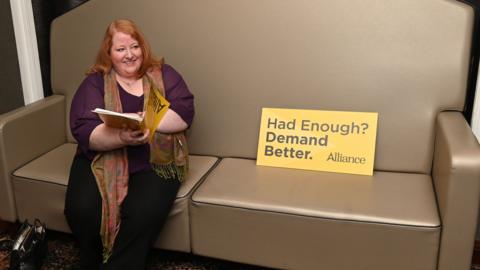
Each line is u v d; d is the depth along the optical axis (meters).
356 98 1.80
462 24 1.67
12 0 2.27
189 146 2.04
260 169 1.83
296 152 1.83
